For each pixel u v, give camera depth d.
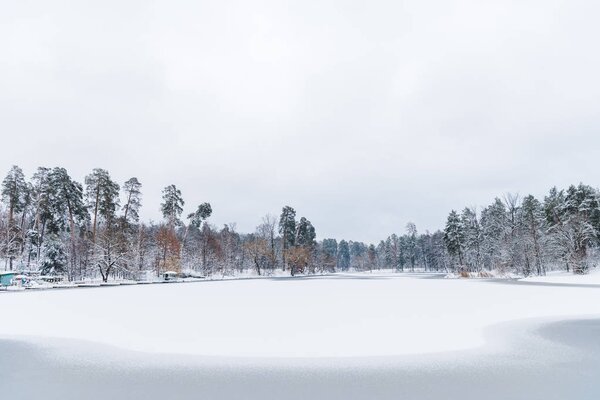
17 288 44.38
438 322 17.42
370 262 163.75
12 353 12.29
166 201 83.81
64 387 9.02
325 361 11.13
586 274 55.53
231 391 8.69
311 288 41.41
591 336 14.43
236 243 110.12
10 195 66.25
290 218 116.38
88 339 14.25
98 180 66.88
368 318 18.62
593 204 66.25
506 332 15.16
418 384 9.13
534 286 40.72
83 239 66.75
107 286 49.84
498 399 8.16
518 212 75.25
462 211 98.75
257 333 15.07
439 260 134.62
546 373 9.95
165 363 11.01
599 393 8.48
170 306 24.11
